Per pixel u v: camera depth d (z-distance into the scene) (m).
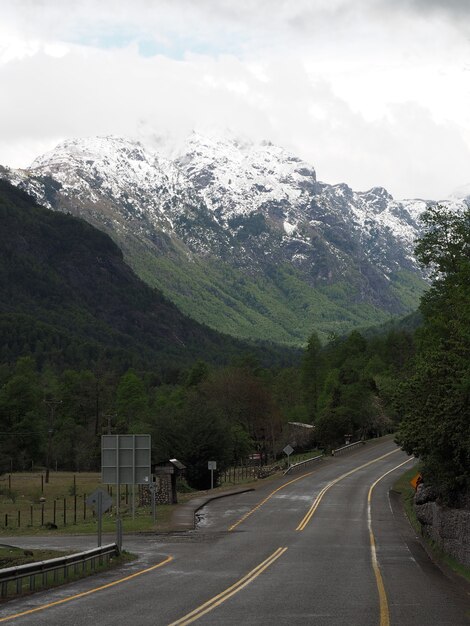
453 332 40.66
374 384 138.50
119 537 35.59
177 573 30.05
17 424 136.88
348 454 108.06
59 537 49.62
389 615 20.08
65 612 20.50
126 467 39.12
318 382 164.00
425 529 45.50
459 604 22.52
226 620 19.14
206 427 90.88
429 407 38.81
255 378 140.38
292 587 25.91
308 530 49.09
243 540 44.34
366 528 50.09
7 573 23.30
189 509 61.62
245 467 112.69
